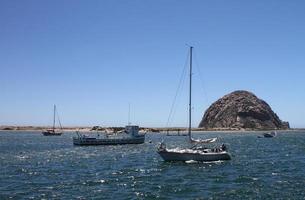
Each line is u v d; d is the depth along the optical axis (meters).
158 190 45.47
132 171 62.72
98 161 78.94
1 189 46.25
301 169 63.34
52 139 186.50
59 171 62.88
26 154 97.00
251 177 54.75
